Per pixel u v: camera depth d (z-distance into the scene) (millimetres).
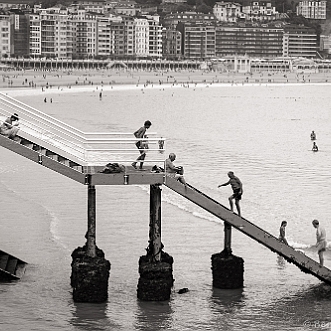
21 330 35656
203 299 39812
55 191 70438
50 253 48031
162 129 146375
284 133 141750
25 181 76188
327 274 40688
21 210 61219
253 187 73875
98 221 56812
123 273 44000
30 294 40312
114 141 43125
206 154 101938
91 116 181500
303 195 69875
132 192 69438
